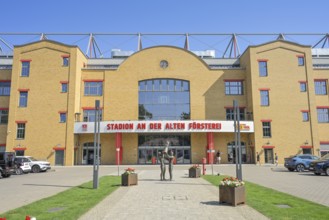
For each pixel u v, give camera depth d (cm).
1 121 4338
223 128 4034
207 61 4956
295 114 4288
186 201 1127
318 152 4209
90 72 4481
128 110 4406
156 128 3962
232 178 1103
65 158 4044
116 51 5312
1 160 2434
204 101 4478
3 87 4434
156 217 866
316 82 4531
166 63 4544
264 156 4150
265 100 4300
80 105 4394
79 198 1189
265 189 1448
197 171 2095
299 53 4447
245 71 4575
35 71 4284
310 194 1313
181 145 4322
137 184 1656
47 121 4156
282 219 827
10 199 1238
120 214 903
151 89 4500
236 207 1008
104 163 4250
